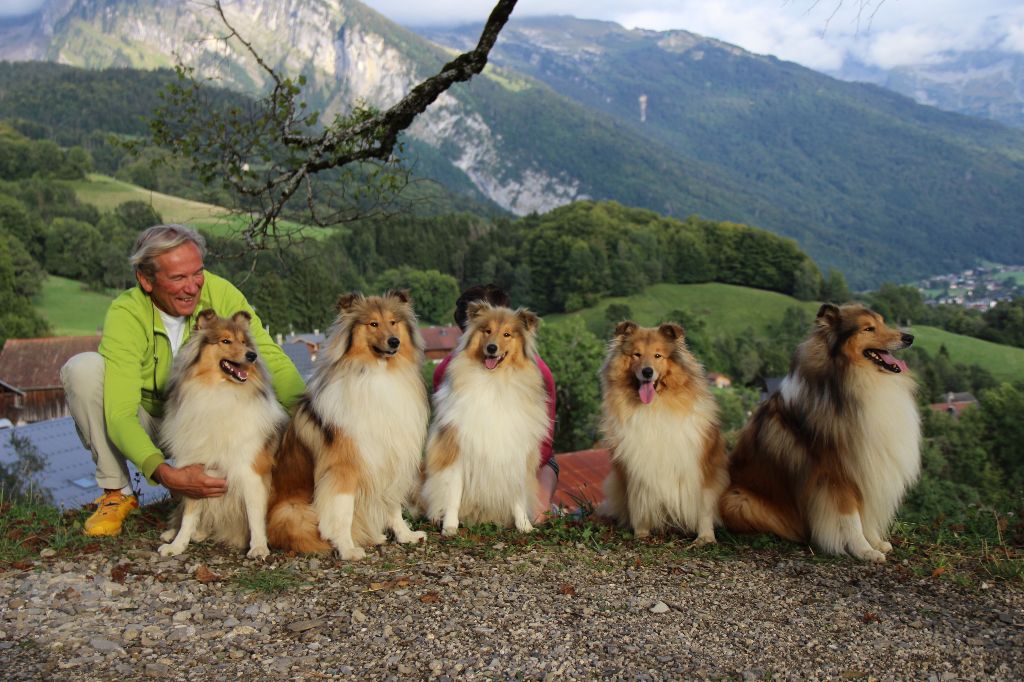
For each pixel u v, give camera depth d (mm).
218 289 5641
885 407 5336
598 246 102688
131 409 5027
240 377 4766
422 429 5277
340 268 79000
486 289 6953
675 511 5820
